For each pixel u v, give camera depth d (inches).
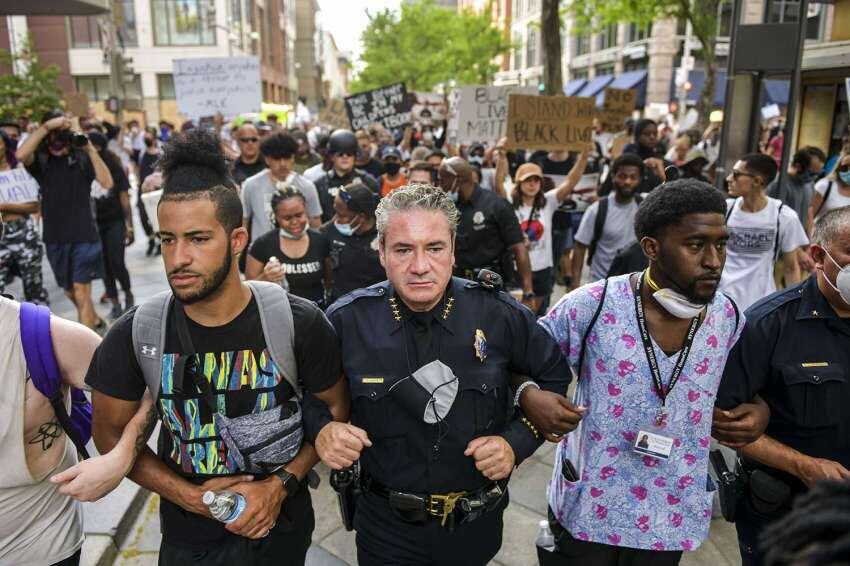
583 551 79.4
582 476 76.4
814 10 317.7
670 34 1079.6
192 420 65.6
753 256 155.7
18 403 64.9
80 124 400.8
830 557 25.1
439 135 464.1
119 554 115.8
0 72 792.3
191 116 349.7
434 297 67.4
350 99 422.0
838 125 351.3
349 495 79.6
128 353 64.8
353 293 75.9
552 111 235.8
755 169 149.6
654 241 69.7
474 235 165.0
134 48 1323.8
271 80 1909.4
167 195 59.4
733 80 222.2
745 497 80.9
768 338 75.7
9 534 68.3
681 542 74.7
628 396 73.3
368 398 70.0
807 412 75.1
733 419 74.6
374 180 223.9
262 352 65.7
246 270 150.6
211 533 68.8
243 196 196.5
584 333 75.9
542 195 196.7
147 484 67.3
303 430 71.3
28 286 207.8
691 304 67.4
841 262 70.6
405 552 73.0
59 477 60.3
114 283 252.5
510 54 1822.1
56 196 210.7
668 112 1032.8
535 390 71.0
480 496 72.0
